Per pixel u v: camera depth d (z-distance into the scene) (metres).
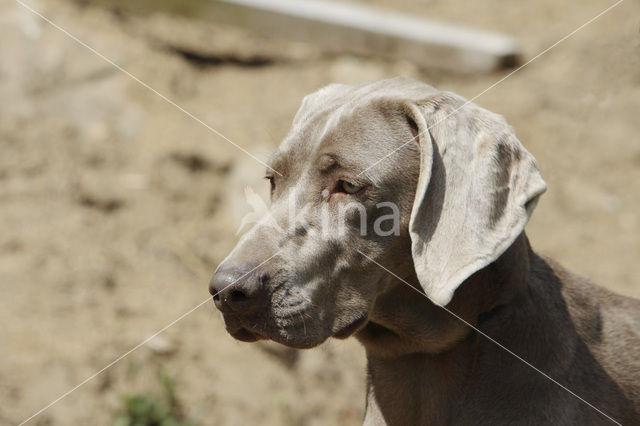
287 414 8.22
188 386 8.17
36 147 9.44
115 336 8.27
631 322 5.35
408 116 4.89
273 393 8.32
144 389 8.05
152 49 10.66
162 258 8.95
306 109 5.30
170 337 8.39
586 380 4.98
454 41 11.18
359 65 11.08
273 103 10.49
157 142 9.64
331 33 11.22
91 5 10.84
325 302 4.83
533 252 5.30
